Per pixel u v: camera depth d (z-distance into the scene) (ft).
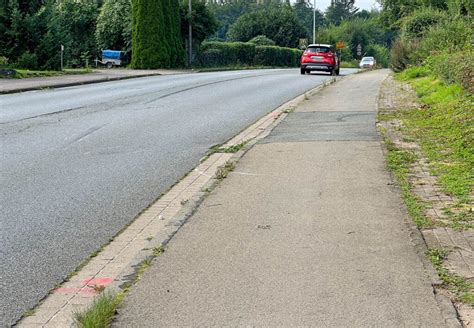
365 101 61.05
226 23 383.04
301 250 18.75
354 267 17.28
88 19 170.30
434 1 145.59
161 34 151.84
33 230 22.27
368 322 14.01
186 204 24.44
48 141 40.06
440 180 27.02
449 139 35.81
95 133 43.47
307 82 94.79
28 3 123.54
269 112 56.54
